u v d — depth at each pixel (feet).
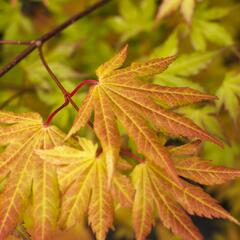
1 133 1.21
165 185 1.21
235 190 2.18
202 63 1.58
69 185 1.19
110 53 1.90
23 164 1.20
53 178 1.19
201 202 1.20
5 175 1.19
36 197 1.19
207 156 1.69
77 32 1.91
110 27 1.93
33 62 1.76
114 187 1.19
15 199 1.18
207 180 1.21
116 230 2.25
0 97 1.75
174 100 1.20
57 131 1.22
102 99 1.20
